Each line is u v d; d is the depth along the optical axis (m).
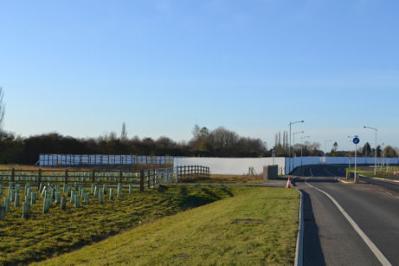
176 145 128.62
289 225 15.95
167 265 10.05
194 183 47.28
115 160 89.12
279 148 137.50
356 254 11.73
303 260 10.98
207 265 9.96
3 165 78.75
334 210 22.02
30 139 92.94
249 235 13.80
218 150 131.50
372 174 82.69
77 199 27.92
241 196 33.62
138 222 23.53
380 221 18.11
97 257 12.44
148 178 37.88
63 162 85.00
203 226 16.16
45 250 16.28
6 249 15.90
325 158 153.62
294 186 43.12
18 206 25.81
